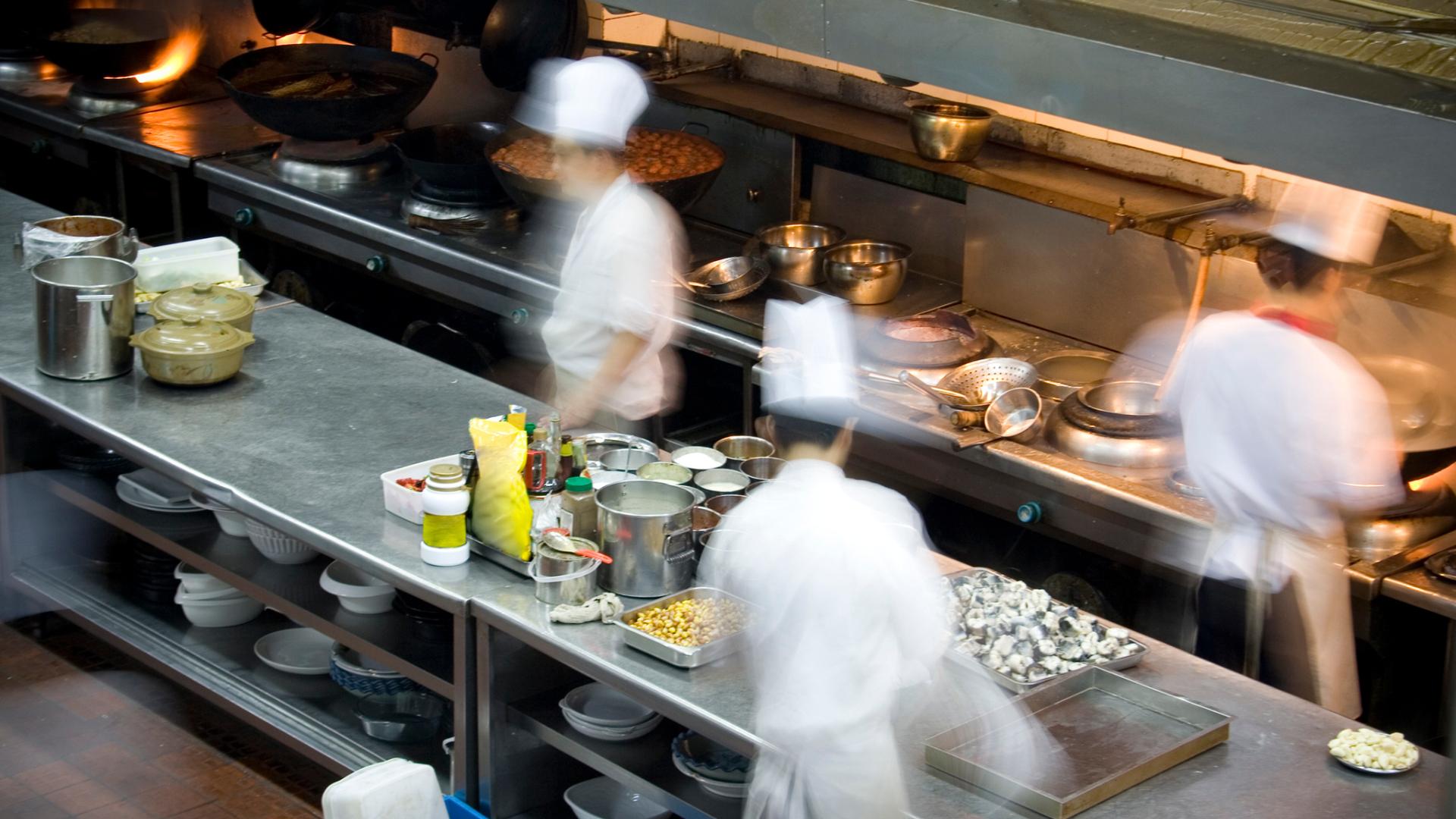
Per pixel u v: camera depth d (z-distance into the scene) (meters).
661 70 5.44
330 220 5.35
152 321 4.34
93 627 3.97
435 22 6.00
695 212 5.30
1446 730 3.41
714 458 3.42
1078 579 3.96
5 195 5.52
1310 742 2.63
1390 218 3.92
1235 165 4.24
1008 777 2.45
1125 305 4.23
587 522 3.16
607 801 3.12
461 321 5.66
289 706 3.57
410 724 3.42
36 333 3.98
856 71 5.11
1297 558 3.30
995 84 2.40
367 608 3.45
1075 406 3.86
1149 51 2.18
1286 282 3.24
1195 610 3.62
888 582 2.46
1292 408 3.18
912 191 4.72
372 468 3.54
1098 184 4.41
